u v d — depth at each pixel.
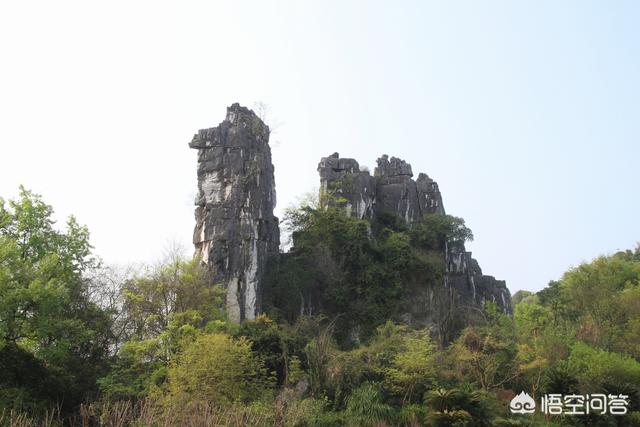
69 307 44.50
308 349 43.56
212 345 36.97
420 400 40.72
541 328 57.31
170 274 46.09
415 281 74.44
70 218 45.53
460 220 86.94
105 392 38.75
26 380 36.22
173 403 32.75
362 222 75.00
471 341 48.94
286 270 68.38
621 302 62.22
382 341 50.09
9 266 37.72
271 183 72.06
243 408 32.16
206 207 66.81
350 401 39.41
